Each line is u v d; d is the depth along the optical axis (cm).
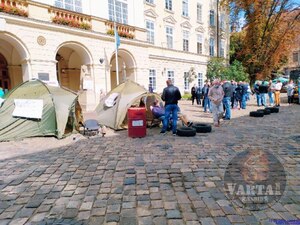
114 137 830
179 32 2745
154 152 630
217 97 962
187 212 336
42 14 1382
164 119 866
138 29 1962
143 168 514
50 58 1408
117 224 312
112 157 599
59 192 411
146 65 2039
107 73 1730
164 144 710
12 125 840
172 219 320
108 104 1030
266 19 3070
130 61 1947
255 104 1891
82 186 432
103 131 870
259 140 723
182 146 682
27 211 351
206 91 1462
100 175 482
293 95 1894
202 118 1219
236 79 2902
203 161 548
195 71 2947
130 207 354
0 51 1588
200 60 3027
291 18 2980
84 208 355
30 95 877
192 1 2919
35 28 1334
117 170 507
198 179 449
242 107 1608
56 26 1411
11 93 886
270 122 1047
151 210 344
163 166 523
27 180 465
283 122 1039
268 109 1329
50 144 755
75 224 314
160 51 2484
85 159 589
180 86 2741
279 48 3050
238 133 834
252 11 3098
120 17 1847
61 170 516
